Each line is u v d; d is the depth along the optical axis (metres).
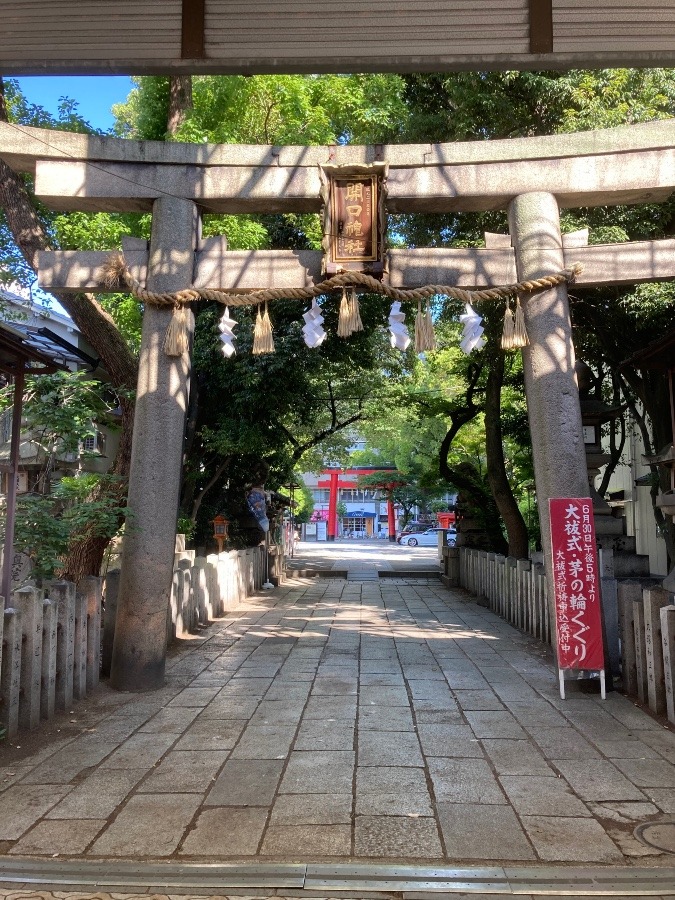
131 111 13.92
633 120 8.80
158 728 5.22
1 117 8.41
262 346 6.62
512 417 14.65
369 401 19.89
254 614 11.44
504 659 7.63
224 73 4.73
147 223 11.20
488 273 6.73
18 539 6.25
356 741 4.90
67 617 5.79
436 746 4.79
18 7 4.69
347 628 9.87
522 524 13.67
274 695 6.15
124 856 3.32
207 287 6.76
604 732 5.11
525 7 4.57
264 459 16.30
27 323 13.77
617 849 3.35
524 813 3.73
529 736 5.01
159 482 6.55
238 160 6.68
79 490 7.47
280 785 4.10
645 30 4.52
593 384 11.02
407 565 21.59
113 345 8.84
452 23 4.58
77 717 5.52
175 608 8.89
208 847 3.38
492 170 6.70
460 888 3.05
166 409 6.62
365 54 4.58
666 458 7.47
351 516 53.38
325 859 3.27
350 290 6.52
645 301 8.38
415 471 40.25
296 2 4.62
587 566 6.19
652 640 5.64
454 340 15.36
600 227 9.07
